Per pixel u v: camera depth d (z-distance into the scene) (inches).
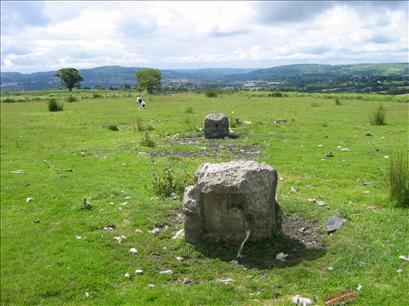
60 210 547.2
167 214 503.8
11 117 1664.6
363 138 959.6
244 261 386.0
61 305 344.8
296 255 390.3
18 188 651.5
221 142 968.9
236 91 3216.0
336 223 441.4
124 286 364.5
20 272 396.8
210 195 404.5
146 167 748.6
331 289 330.0
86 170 746.8
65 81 5295.3
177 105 2037.4
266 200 401.1
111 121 1455.5
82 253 422.6
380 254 375.6
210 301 329.7
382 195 537.6
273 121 1283.2
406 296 312.8
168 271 379.9
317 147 875.4
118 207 538.3
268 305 317.4
